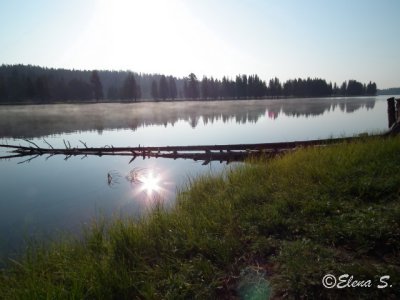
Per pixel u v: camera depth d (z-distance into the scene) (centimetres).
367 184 559
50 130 3344
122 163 1617
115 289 362
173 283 361
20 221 862
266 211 520
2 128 3541
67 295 348
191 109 7050
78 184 1248
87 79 16775
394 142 888
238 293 344
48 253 481
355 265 350
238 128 3222
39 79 9900
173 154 1692
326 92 15175
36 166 1650
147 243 464
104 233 558
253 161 1041
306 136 2417
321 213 492
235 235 462
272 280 353
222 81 14038
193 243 445
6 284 411
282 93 14638
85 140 2631
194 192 757
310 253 387
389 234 400
